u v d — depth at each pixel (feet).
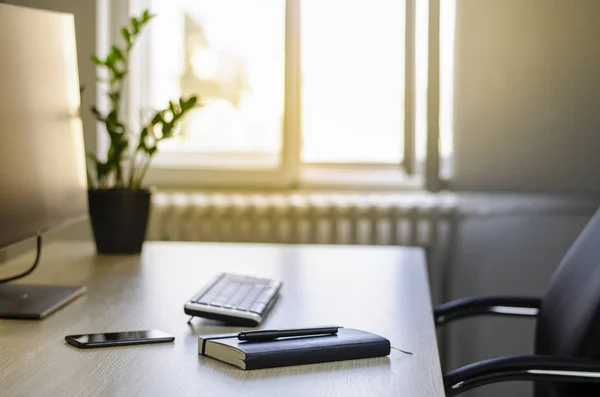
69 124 5.67
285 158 9.68
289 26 9.58
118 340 3.98
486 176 9.11
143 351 3.86
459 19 9.09
